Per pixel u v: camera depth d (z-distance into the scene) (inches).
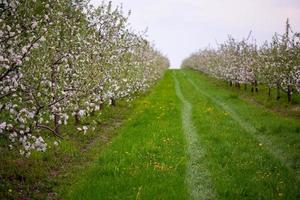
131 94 1339.8
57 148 616.1
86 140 720.3
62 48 604.1
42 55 520.1
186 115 1026.1
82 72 711.1
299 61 1184.2
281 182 460.4
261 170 515.5
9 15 435.8
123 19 994.7
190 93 1615.4
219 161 560.1
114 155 581.3
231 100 1315.2
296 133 735.7
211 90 1754.4
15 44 415.2
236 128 813.2
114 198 406.3
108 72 884.6
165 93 1610.5
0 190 425.4
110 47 940.6
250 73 1633.9
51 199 426.9
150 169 510.0
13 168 496.1
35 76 489.7
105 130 834.2
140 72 1412.4
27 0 435.8
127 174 492.7
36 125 434.3
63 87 588.7
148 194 415.8
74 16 668.7
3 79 405.4
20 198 417.7
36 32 441.7
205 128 813.9
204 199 416.2
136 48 1296.8
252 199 414.3
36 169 508.4
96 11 831.7
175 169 515.2
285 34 1259.2
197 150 635.5
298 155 581.9
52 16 499.2
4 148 545.0
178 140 701.3
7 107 405.7
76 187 448.5
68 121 843.4
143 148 618.8
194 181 477.1
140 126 850.1
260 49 1656.0
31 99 462.6
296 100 1178.0
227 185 451.8
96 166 532.4
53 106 478.6
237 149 631.2
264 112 1011.3
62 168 540.7
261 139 718.5
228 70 1943.9
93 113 925.2
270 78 1337.4
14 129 411.5
